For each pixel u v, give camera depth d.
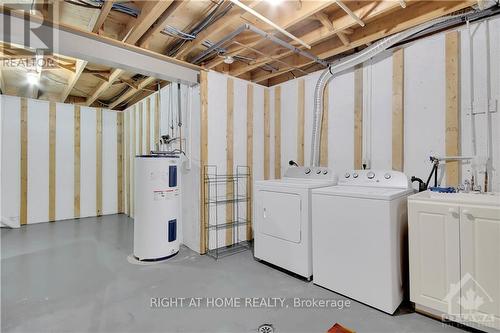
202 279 2.59
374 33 2.60
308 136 3.56
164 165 3.13
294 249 2.63
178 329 1.83
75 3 2.12
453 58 2.36
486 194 2.03
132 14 2.41
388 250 2.00
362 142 2.98
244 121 3.74
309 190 2.54
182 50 2.98
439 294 1.88
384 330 1.82
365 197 2.12
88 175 5.58
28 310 2.04
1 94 4.65
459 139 2.34
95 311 2.04
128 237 4.04
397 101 2.69
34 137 4.98
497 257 1.67
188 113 3.60
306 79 3.59
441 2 2.19
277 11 2.46
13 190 4.73
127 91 4.82
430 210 1.92
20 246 3.59
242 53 3.29
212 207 3.39
